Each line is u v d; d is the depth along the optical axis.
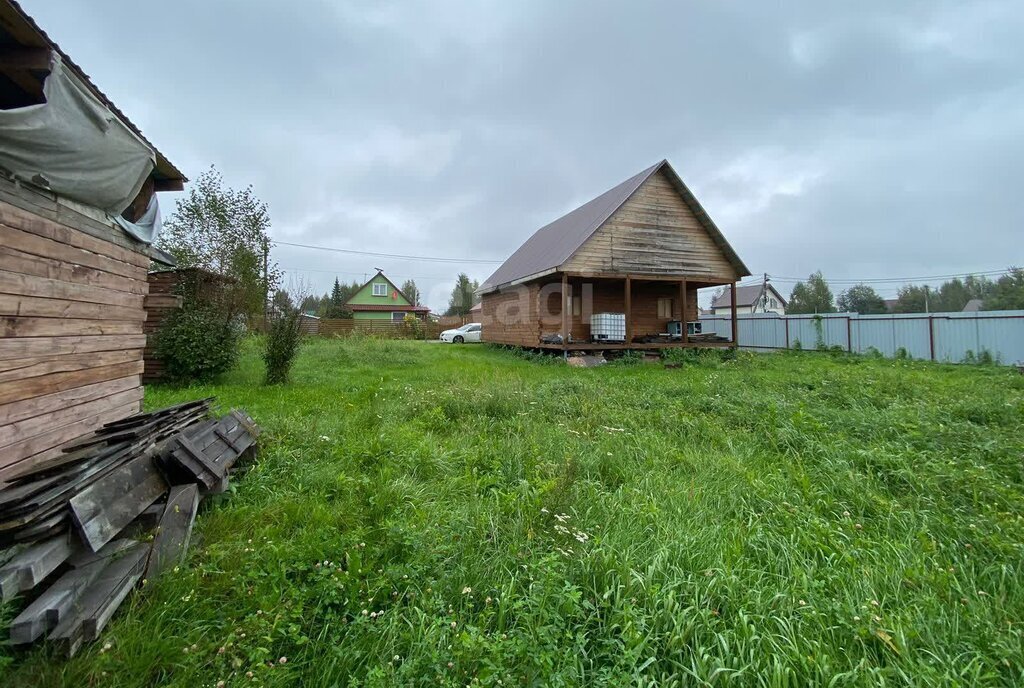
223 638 1.70
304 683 1.56
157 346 7.61
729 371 9.97
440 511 2.77
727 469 3.53
